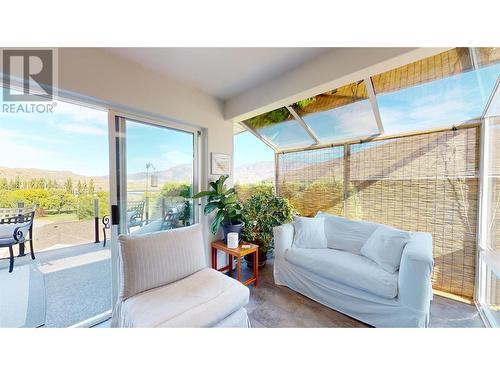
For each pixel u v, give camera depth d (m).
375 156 2.63
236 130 3.59
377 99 2.12
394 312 1.53
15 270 2.21
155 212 2.19
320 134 3.03
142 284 1.38
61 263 2.71
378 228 2.10
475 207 2.00
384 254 1.79
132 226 2.00
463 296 2.05
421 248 1.56
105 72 1.69
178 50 1.70
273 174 3.76
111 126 1.84
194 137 2.56
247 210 2.86
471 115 2.00
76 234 3.04
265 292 2.18
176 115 2.20
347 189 2.88
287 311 1.84
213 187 2.50
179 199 2.42
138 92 1.90
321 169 3.16
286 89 2.04
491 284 1.76
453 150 2.11
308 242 2.31
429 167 2.25
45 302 1.90
